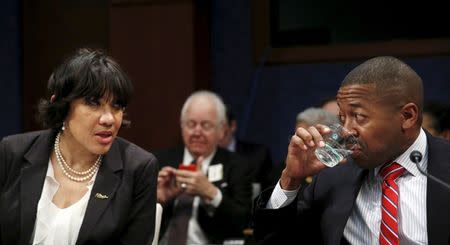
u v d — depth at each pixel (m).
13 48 8.09
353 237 3.27
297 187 3.29
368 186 3.31
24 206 3.28
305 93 7.45
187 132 5.69
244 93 7.63
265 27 7.54
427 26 7.13
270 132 7.56
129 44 7.27
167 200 5.18
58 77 3.27
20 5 8.09
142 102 7.24
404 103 3.09
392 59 3.17
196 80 7.20
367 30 7.31
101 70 3.21
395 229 3.11
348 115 3.12
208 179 5.55
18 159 3.38
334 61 7.36
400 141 3.14
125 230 3.39
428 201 3.07
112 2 7.31
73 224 3.29
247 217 5.35
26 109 8.12
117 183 3.37
